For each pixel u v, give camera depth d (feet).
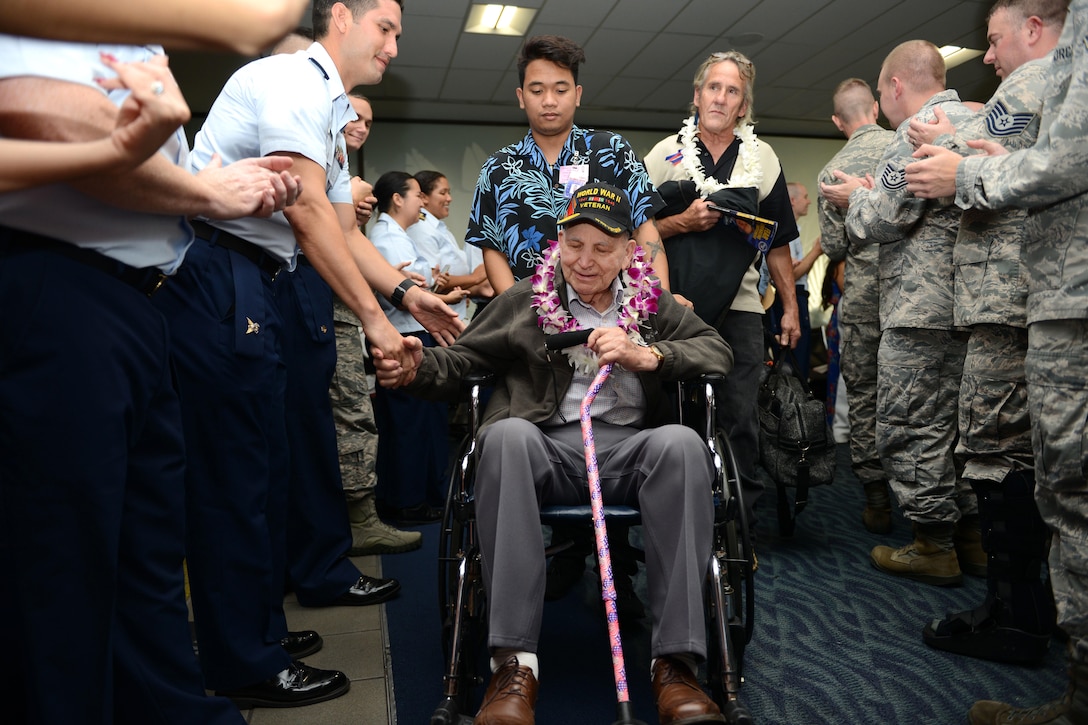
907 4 19.94
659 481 5.29
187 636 4.35
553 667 6.72
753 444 9.22
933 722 5.67
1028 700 5.94
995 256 6.46
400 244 12.23
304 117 5.56
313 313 7.83
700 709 4.61
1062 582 4.90
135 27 2.86
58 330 3.44
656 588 5.20
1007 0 6.89
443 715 4.75
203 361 5.28
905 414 8.32
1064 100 4.62
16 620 3.81
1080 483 4.65
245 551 5.59
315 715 5.84
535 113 7.69
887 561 8.91
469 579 5.47
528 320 6.35
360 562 9.66
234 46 3.05
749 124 9.27
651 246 7.89
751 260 8.73
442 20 20.13
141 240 3.73
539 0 19.16
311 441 8.00
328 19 6.43
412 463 11.59
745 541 5.57
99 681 3.68
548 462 5.57
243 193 3.96
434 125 28.81
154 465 4.14
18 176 2.87
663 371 5.90
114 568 3.69
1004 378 6.47
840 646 7.00
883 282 8.54
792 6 19.93
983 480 6.56
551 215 7.74
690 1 19.45
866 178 9.73
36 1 2.74
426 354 6.06
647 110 28.60
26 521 3.51
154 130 2.88
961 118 7.65
